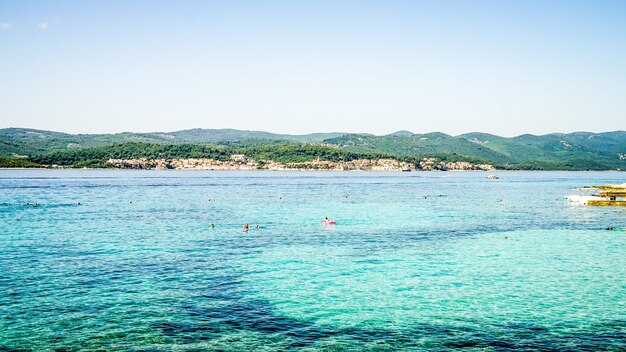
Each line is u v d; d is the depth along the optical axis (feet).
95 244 151.94
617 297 97.96
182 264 124.26
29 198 338.75
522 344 74.28
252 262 127.75
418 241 161.58
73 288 100.58
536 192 449.48
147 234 173.68
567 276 114.42
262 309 89.51
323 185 563.89
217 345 73.15
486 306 92.38
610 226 201.57
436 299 96.53
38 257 130.72
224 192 421.18
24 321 81.76
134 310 87.76
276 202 317.22
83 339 74.79
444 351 71.72
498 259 132.98
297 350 71.67
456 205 299.17
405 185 581.94
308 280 109.81
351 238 167.22
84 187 483.92
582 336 77.46
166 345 72.95
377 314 87.66
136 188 475.31
